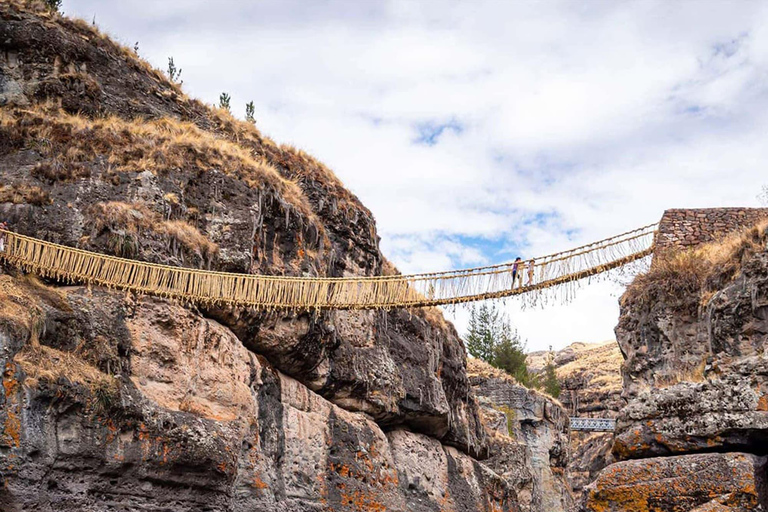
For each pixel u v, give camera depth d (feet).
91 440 92.17
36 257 102.53
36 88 128.57
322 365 143.33
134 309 105.19
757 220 83.97
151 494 97.30
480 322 329.93
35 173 111.55
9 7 132.46
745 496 63.98
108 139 119.96
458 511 176.96
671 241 85.10
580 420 284.00
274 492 120.57
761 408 65.36
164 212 116.37
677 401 68.54
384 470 151.02
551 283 106.93
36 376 88.58
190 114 152.25
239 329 123.24
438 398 176.65
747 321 70.18
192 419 103.50
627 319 81.87
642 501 66.59
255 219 127.44
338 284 113.91
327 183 167.12
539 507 247.09
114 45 146.00
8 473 84.43
